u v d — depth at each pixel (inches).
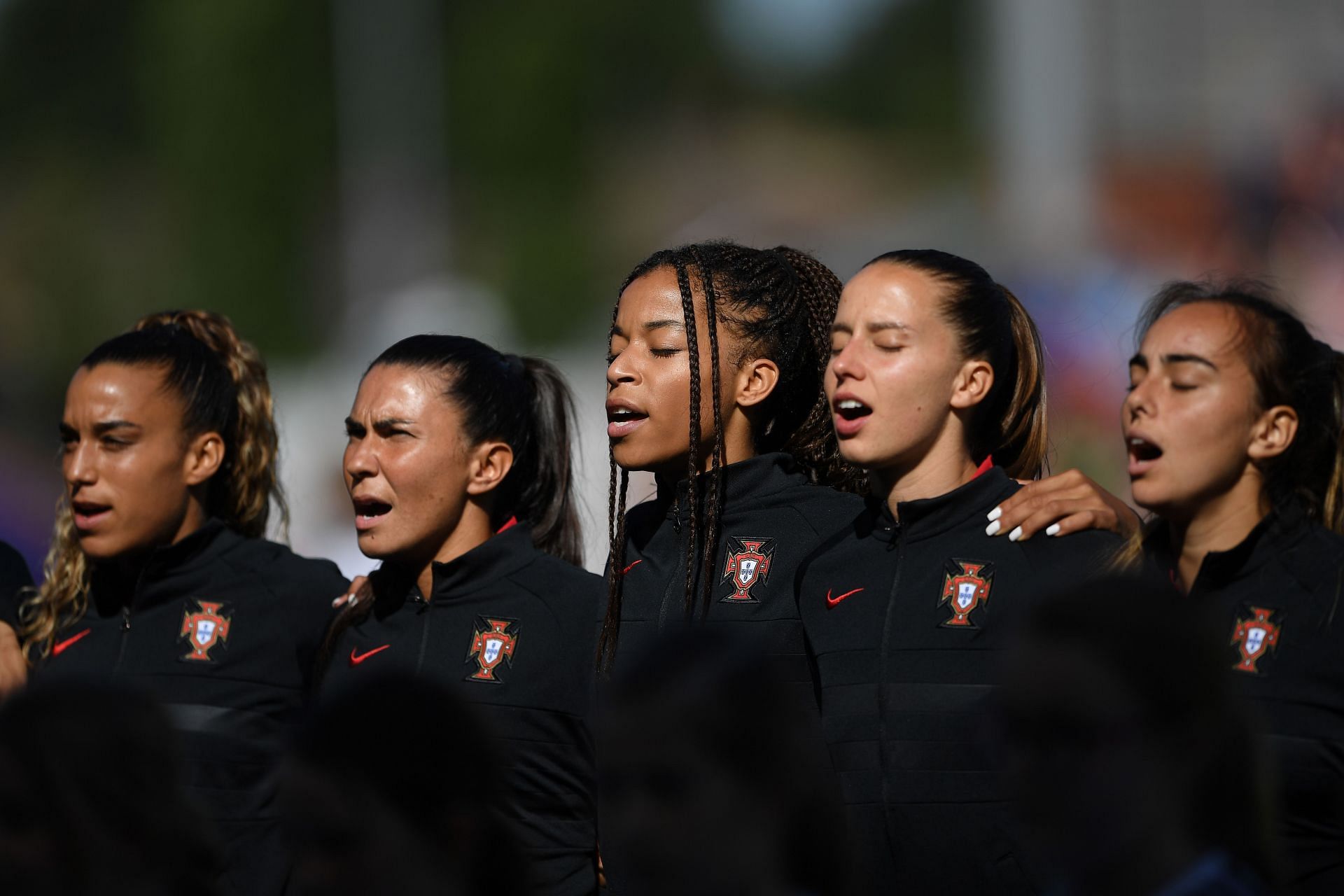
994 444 448.1
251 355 587.8
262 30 3592.5
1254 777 257.6
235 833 505.4
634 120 4313.5
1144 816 250.4
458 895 279.7
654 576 463.5
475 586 494.3
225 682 518.6
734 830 266.2
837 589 426.3
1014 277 1724.9
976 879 385.7
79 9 4195.4
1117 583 267.0
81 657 535.2
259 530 576.7
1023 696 258.2
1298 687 390.9
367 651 502.6
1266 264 1739.7
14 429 3216.0
